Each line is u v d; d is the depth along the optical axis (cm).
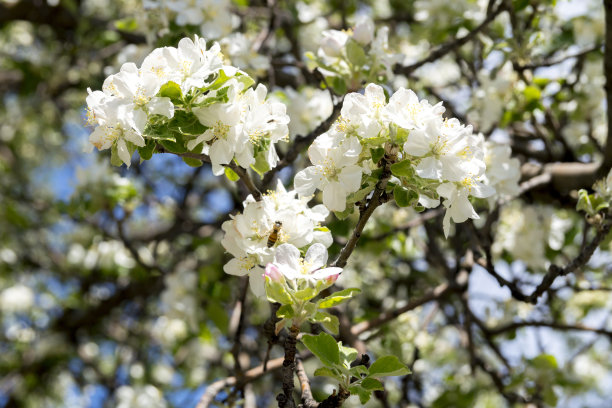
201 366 191
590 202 103
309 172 88
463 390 148
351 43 110
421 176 84
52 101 220
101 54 181
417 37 154
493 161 114
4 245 218
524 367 132
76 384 215
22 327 226
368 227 139
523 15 144
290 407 85
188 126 86
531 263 138
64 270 200
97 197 140
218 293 138
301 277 83
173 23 121
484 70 140
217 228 172
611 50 109
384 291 163
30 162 246
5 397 215
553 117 140
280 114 90
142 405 170
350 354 86
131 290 186
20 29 236
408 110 85
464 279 125
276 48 177
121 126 85
